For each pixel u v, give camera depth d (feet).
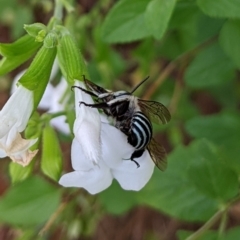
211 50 0.49
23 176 0.35
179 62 0.56
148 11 0.36
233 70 0.49
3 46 0.32
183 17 0.44
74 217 0.50
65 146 0.63
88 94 0.29
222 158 0.38
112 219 0.69
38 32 0.32
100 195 0.50
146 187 0.39
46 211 0.46
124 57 0.66
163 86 0.59
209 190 0.37
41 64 0.30
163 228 0.68
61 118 0.43
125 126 0.29
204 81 0.49
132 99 0.29
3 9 0.64
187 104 0.59
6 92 0.68
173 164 0.39
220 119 0.47
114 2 0.57
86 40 0.54
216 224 0.53
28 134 0.34
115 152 0.28
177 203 0.38
